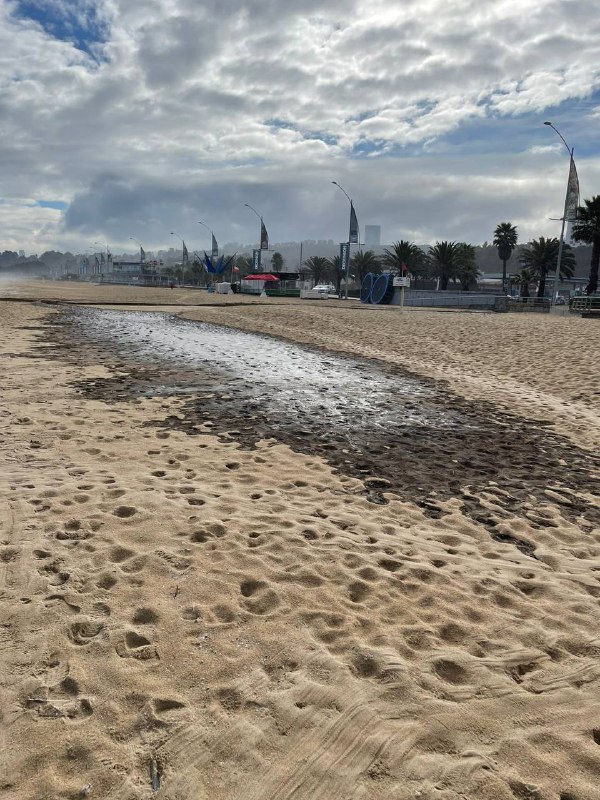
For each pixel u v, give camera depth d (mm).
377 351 16344
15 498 4488
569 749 2285
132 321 24266
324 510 4781
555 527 4816
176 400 8953
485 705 2510
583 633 3143
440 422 8508
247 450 6441
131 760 2117
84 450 6016
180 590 3295
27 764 2072
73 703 2375
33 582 3273
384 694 2529
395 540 4273
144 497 4641
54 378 10250
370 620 3143
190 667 2641
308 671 2658
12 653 2662
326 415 8508
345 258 55500
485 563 4008
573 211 33000
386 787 2062
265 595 3299
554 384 11602
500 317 27391
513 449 7230
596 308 31953
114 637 2805
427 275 78562
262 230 63125
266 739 2248
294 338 19047
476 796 2037
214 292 64812
